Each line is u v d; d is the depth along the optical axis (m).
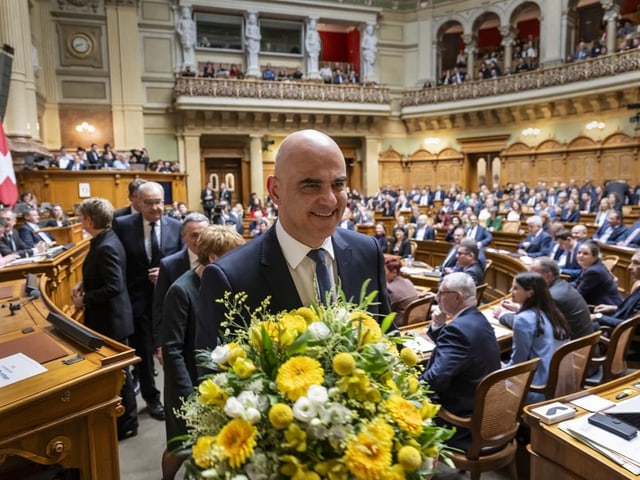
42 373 1.62
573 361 2.79
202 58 15.95
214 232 2.18
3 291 2.94
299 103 16.06
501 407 2.34
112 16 14.56
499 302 4.10
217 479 0.86
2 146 6.73
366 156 17.89
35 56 12.47
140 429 3.26
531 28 17.86
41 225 7.24
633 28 13.97
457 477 2.71
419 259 8.33
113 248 2.95
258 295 1.28
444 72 18.81
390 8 17.77
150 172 11.57
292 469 0.86
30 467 2.05
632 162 13.39
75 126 14.45
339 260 1.40
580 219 10.48
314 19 16.69
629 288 5.83
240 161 16.86
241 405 0.90
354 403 0.91
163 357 2.28
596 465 1.64
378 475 0.83
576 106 14.25
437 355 2.46
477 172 17.36
